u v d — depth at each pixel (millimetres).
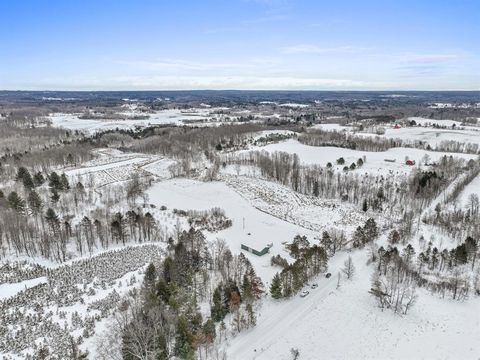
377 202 125562
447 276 82938
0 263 83312
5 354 56344
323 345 61312
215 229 108188
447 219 109438
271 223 113812
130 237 101250
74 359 54844
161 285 67062
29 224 96000
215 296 65625
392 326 66125
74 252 91312
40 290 73250
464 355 59594
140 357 51156
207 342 58188
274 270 84875
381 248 87312
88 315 66188
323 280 81125
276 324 66312
